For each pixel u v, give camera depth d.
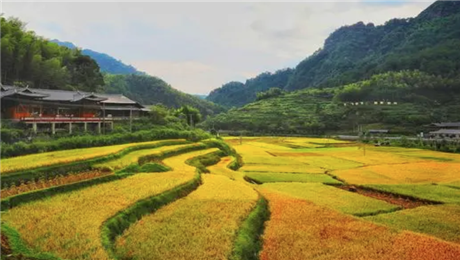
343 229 28.42
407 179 54.28
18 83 87.44
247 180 54.41
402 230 28.48
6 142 56.81
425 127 142.25
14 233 24.67
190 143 80.62
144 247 24.09
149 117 99.19
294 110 197.00
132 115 100.06
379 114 167.25
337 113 180.38
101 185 40.47
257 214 32.28
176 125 98.94
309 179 54.22
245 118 186.62
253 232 28.31
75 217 28.84
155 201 34.78
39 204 32.69
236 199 36.44
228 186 43.03
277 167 67.06
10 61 91.06
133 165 52.41
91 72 124.00
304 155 86.81
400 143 110.06
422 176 56.69
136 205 32.62
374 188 47.25
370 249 24.27
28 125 66.75
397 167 66.25
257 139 139.75
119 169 49.81
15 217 28.98
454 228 29.86
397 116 160.62
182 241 25.17
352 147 107.19
